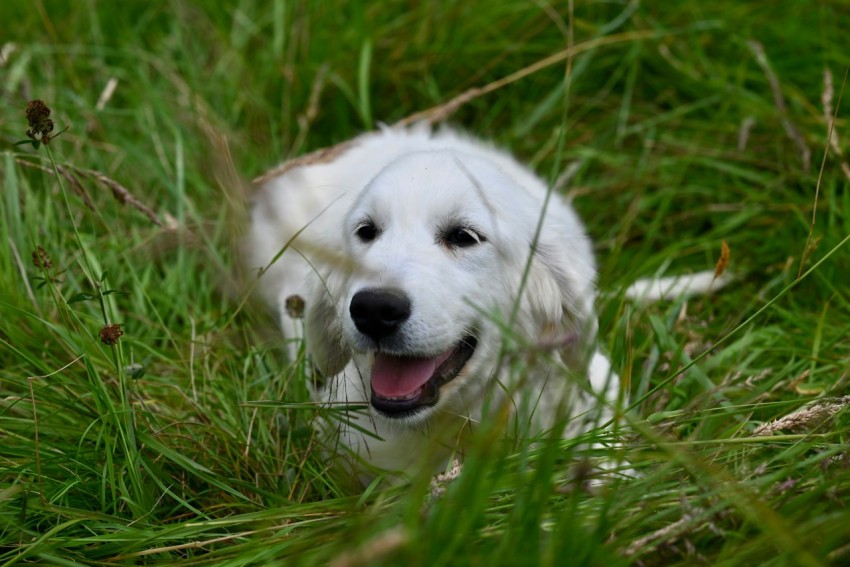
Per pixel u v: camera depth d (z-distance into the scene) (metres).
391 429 1.21
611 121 1.63
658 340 1.29
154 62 1.62
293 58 1.66
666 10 1.69
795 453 1.10
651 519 1.05
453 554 1.00
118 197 1.34
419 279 1.14
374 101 1.66
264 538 1.10
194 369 1.30
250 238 1.37
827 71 1.41
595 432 1.13
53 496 1.15
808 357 1.28
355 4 1.66
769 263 1.46
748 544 1.02
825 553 1.00
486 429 1.03
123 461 1.18
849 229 1.39
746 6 1.67
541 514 1.02
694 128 1.61
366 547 0.96
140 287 1.36
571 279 1.24
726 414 1.15
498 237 1.18
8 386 1.27
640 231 1.52
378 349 1.15
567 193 1.53
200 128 1.51
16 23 1.67
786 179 1.52
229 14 1.74
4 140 1.48
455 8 1.67
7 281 1.34
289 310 1.27
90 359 1.19
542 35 1.69
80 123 1.55
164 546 1.12
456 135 1.50
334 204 1.33
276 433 1.22
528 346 1.04
